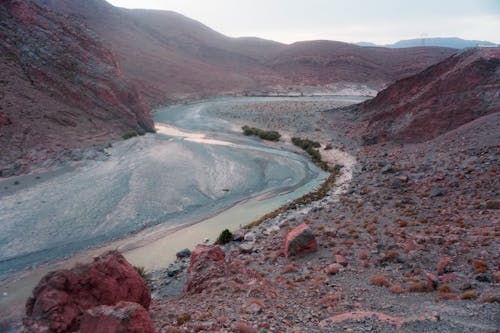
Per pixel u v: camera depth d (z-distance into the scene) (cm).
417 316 943
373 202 2603
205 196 3319
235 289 1318
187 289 1509
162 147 4716
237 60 18962
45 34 6262
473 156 2984
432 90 4653
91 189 3231
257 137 6003
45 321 971
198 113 8856
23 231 2491
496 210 1978
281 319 1012
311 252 1814
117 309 849
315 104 10162
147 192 3234
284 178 3906
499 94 4003
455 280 1227
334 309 1083
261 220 2717
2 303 1769
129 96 6462
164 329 998
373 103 6744
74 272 1100
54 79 5541
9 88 4791
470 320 880
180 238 2514
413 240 1716
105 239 2472
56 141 4431
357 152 4566
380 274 1413
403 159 3700
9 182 3347
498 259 1341
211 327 953
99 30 14725
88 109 5622
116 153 4388
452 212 2108
